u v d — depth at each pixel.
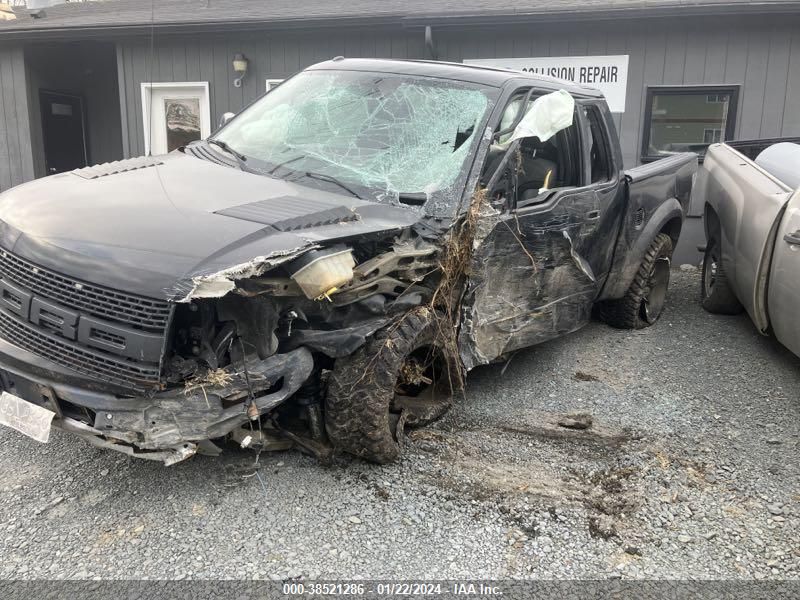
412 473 3.57
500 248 3.91
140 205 3.13
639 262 5.80
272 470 3.52
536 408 4.47
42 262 2.88
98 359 2.76
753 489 3.57
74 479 3.41
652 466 3.75
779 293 4.80
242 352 2.91
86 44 12.05
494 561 2.94
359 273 3.14
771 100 8.49
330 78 4.68
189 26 9.83
